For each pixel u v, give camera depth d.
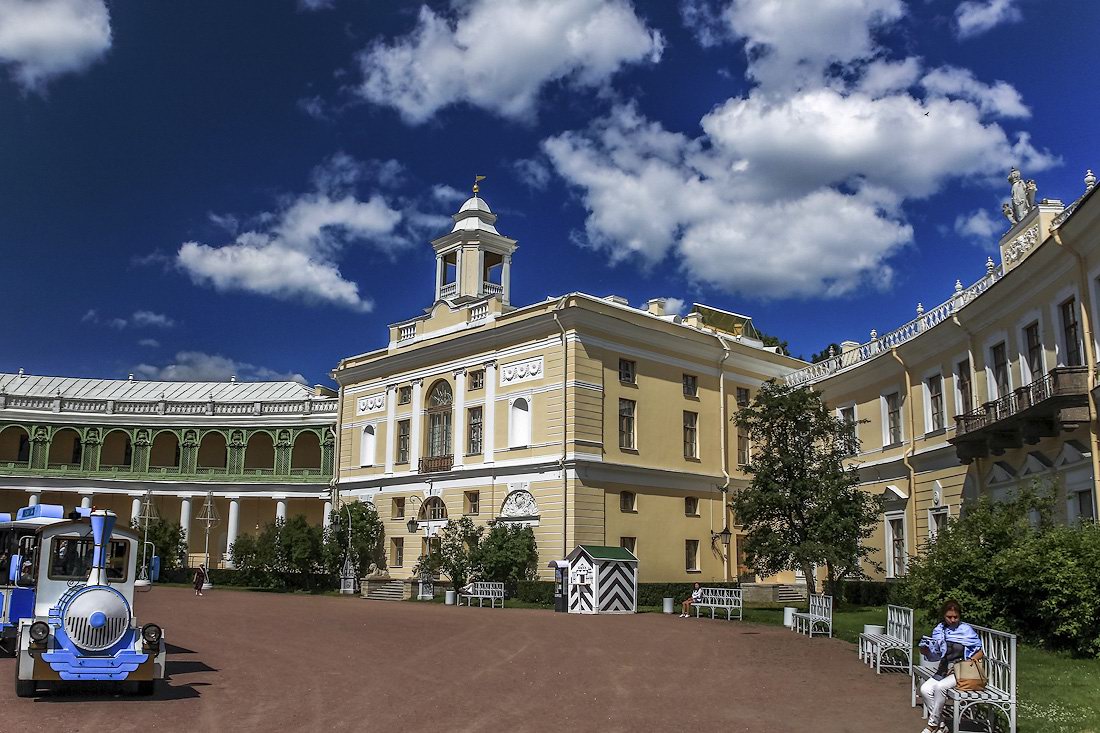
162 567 54.28
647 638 21.70
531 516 38.34
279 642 20.38
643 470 39.53
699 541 42.00
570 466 37.00
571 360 37.84
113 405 63.16
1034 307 24.14
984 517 18.53
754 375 46.94
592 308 38.75
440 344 44.06
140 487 61.97
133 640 13.02
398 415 46.97
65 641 12.60
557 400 38.06
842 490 30.59
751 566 32.31
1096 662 14.27
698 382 43.78
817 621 22.83
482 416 41.84
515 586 36.97
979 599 17.25
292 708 12.07
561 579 32.28
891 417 34.56
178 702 12.49
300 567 47.66
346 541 45.97
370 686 14.01
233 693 13.29
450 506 42.50
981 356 27.55
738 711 11.96
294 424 61.53
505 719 11.34
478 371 42.69
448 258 50.38
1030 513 24.03
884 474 34.69
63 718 11.13
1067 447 22.11
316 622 25.67
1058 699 11.50
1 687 13.47
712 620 27.83
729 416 44.94
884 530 34.38
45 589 13.47
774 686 14.16
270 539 48.50
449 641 20.72
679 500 41.44
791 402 31.89
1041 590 15.94
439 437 44.50
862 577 33.56
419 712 11.80
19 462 61.38
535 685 14.18
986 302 26.45
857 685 14.23
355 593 44.84
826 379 38.91
